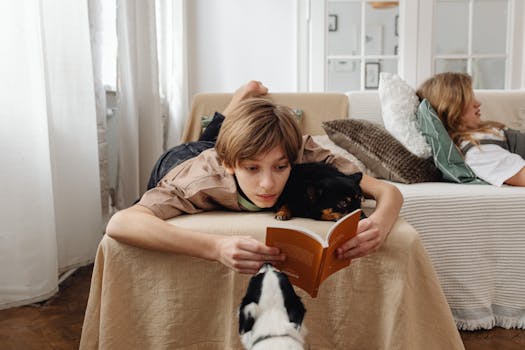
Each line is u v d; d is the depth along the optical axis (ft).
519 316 5.12
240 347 3.22
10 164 5.06
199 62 11.80
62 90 5.97
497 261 5.14
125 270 3.37
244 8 11.62
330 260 2.85
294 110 7.49
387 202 3.62
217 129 6.39
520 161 5.70
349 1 11.21
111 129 8.34
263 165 3.43
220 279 3.33
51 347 4.48
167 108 10.89
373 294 3.28
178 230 3.20
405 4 11.02
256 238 3.37
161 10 10.32
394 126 6.39
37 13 5.11
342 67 11.45
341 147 6.62
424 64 11.15
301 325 2.53
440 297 3.26
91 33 6.99
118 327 3.33
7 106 4.98
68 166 6.12
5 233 5.15
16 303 5.31
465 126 6.33
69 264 6.25
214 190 3.70
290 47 11.63
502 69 11.23
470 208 5.09
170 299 3.33
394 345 3.13
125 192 8.07
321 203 3.52
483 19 11.11
